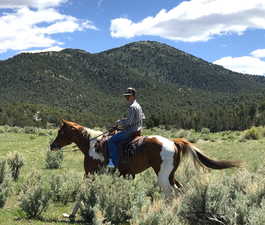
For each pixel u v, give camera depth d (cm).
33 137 3578
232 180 736
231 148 2509
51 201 955
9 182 1006
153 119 8338
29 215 804
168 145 796
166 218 596
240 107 10762
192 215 648
